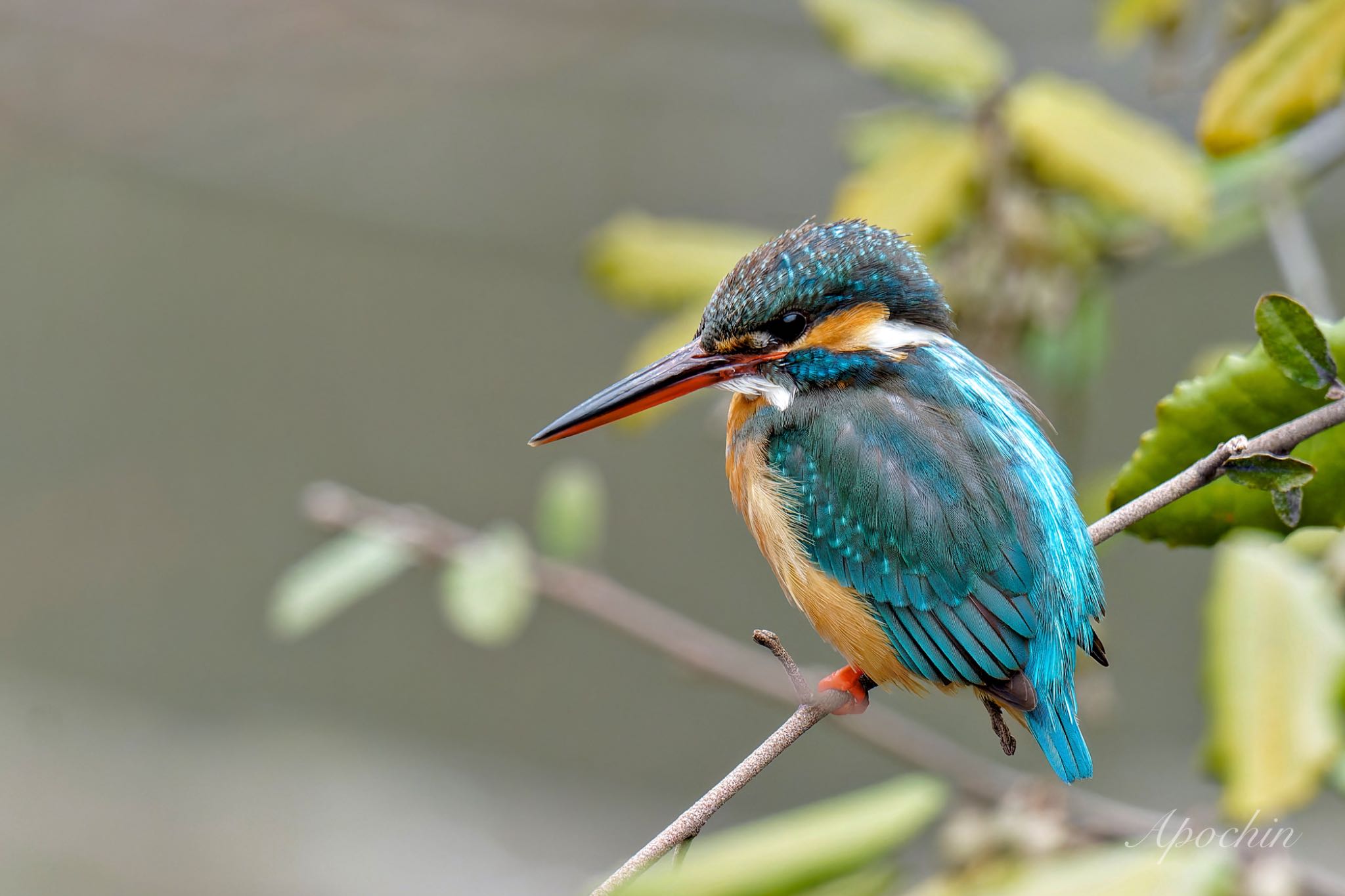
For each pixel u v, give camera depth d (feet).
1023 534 18.74
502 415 53.21
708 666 25.75
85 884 46.01
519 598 24.82
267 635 53.01
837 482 19.62
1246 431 16.47
